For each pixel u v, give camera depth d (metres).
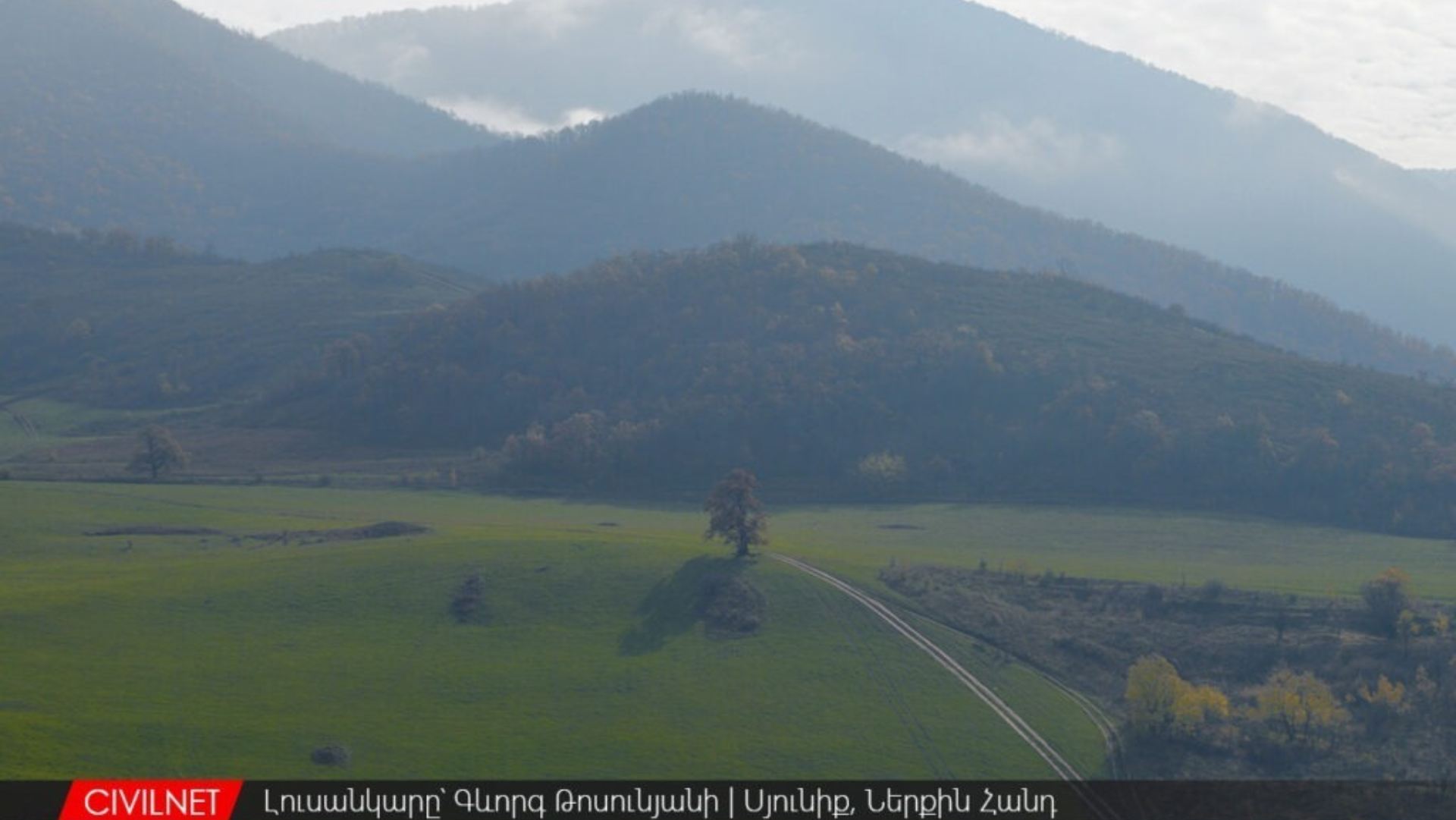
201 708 175.62
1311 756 172.12
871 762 169.38
